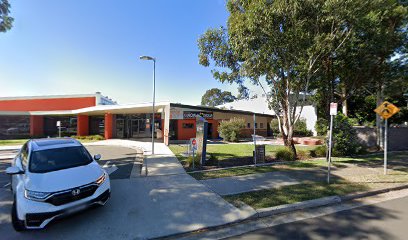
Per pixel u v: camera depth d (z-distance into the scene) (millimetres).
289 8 7754
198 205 4980
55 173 4371
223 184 6527
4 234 3799
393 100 20109
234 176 7410
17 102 26688
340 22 8117
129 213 4574
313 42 8539
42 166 4652
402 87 12883
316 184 6531
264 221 4406
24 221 3713
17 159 5945
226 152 12883
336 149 11414
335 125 11336
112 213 4570
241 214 4543
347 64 10656
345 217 4527
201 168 8617
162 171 8141
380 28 9453
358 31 9242
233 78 11219
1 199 5480
